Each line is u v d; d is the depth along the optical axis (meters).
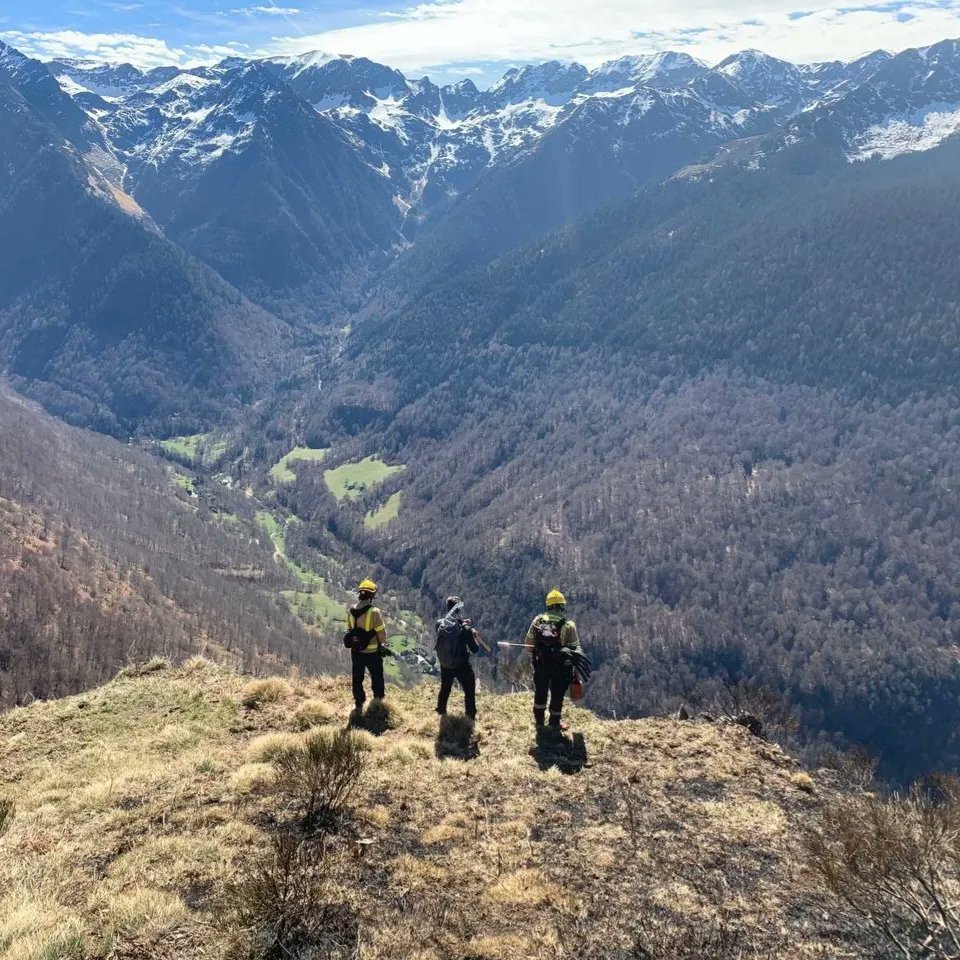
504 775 11.62
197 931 7.04
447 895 8.06
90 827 9.59
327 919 7.30
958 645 155.12
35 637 123.00
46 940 6.64
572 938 7.40
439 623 14.34
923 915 7.26
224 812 9.66
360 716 14.11
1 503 174.38
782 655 156.12
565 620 13.88
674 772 12.35
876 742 140.75
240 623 157.12
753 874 9.11
